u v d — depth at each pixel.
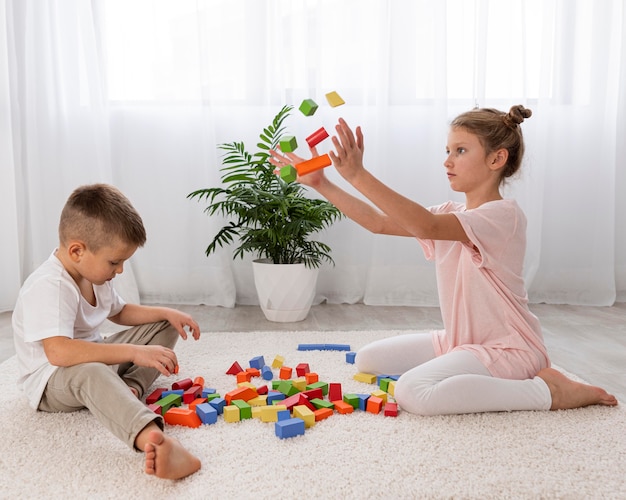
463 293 1.47
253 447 1.16
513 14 2.68
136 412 1.10
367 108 2.69
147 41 2.64
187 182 2.69
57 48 2.61
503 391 1.34
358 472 1.06
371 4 2.64
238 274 2.74
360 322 2.38
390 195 1.30
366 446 1.17
